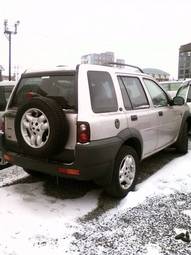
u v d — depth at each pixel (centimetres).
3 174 494
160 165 545
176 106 577
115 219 346
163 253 281
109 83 392
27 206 373
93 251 285
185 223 335
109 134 364
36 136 347
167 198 399
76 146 338
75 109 343
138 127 427
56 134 332
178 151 620
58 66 393
